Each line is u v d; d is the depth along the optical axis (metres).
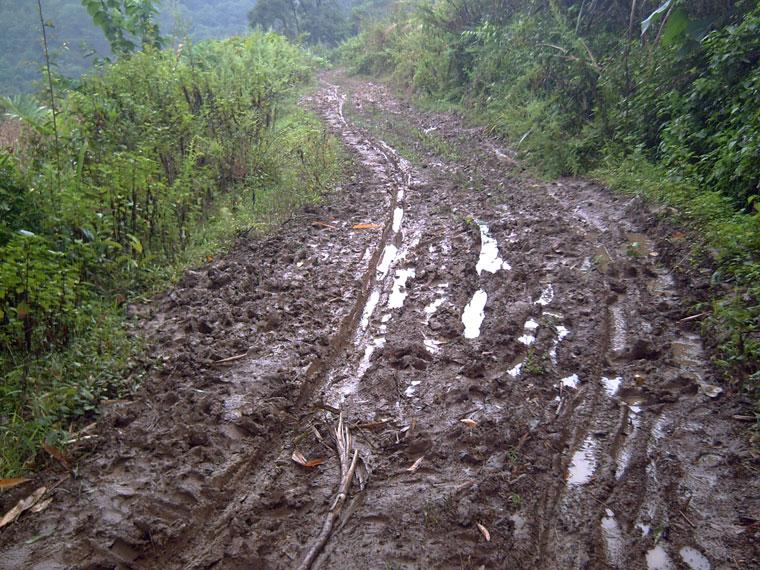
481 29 15.19
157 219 6.47
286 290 5.67
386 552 2.86
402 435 3.70
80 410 3.88
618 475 3.32
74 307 4.82
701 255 5.67
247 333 4.89
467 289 5.57
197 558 2.89
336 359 4.59
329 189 8.90
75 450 3.58
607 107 9.58
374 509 3.13
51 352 4.35
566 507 3.11
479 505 3.11
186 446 3.62
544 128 10.32
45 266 4.41
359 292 5.59
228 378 4.29
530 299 5.27
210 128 8.87
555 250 6.29
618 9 11.19
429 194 8.59
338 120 14.95
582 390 4.04
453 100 15.65
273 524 3.07
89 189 5.84
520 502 3.13
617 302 5.18
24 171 5.77
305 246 6.74
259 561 2.85
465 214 7.66
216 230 7.03
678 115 8.14
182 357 4.49
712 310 4.81
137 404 4.02
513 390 4.04
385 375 4.29
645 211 6.94
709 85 7.44
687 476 3.28
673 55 8.47
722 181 6.71
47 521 3.11
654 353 4.39
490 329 4.81
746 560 2.77
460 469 3.38
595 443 3.57
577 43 10.52
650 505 3.11
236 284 5.76
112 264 5.58
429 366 4.40
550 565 2.79
